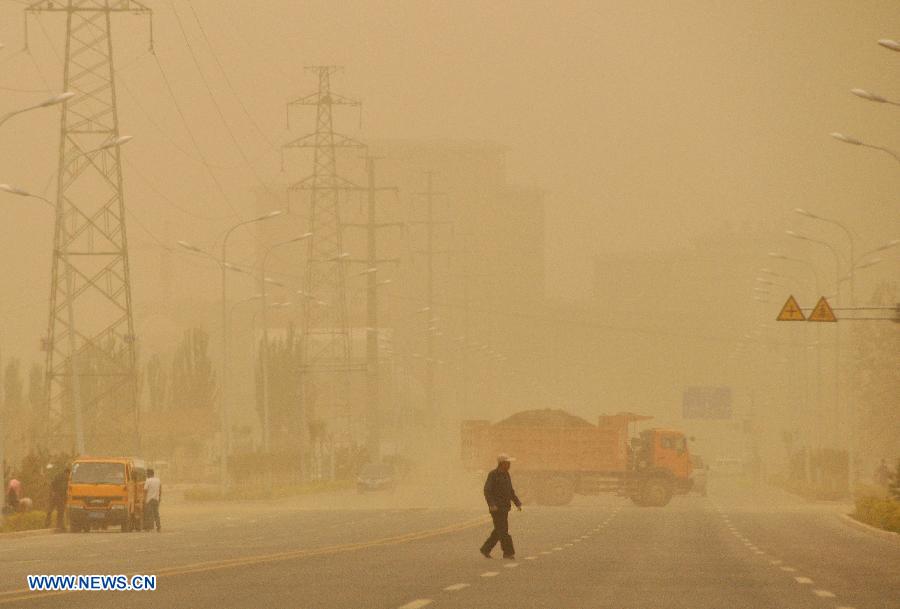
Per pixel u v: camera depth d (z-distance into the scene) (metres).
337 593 50.50
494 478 74.25
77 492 122.06
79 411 160.62
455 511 167.75
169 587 53.16
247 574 60.00
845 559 78.69
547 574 61.84
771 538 104.62
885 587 57.22
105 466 123.44
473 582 56.41
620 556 77.62
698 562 72.81
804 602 49.06
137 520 125.94
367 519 141.75
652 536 104.88
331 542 93.38
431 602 47.22
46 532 122.56
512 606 46.12
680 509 175.25
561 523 130.50
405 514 156.75
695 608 46.34
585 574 62.19
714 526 125.19
